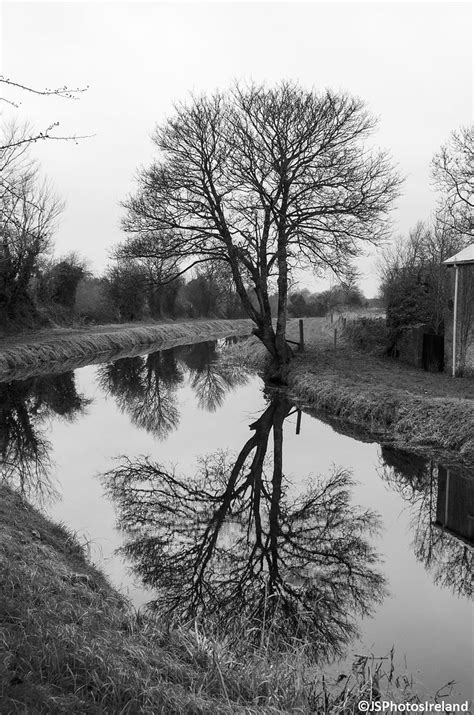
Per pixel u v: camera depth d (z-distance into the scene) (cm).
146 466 1216
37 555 643
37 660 401
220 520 934
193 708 404
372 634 595
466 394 1434
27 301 3400
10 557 597
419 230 3067
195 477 1150
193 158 1977
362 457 1252
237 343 3747
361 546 833
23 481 1068
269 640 564
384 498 1027
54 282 3722
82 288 4109
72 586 596
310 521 933
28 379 2352
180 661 496
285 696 462
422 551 812
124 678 411
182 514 953
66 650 427
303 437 1433
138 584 704
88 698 385
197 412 1812
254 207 1994
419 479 1113
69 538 786
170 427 1603
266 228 2075
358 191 2041
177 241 2002
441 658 548
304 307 5534
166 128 2008
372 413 1445
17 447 1342
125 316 4566
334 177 2005
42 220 2908
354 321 2612
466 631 599
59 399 2002
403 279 2306
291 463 1230
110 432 1538
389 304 2273
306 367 2056
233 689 460
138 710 384
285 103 2003
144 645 496
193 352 3525
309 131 1975
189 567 759
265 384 2166
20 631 434
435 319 2069
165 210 1997
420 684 502
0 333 3053
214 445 1395
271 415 1691
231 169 1994
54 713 356
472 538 859
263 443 1398
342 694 479
